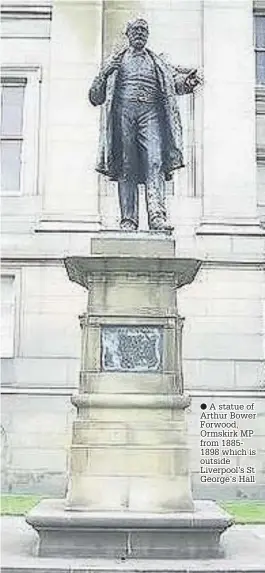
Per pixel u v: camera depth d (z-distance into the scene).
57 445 25.16
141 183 13.42
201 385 25.53
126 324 12.42
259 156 28.00
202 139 27.33
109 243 12.63
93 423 11.95
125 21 27.98
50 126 27.34
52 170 27.12
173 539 11.14
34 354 25.88
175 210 26.84
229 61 27.81
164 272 12.57
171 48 27.83
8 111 28.17
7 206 27.09
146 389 12.20
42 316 26.11
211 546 11.17
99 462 11.78
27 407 25.39
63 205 26.95
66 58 27.70
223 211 26.92
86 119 27.38
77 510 11.51
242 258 26.39
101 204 27.08
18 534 13.92
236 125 27.45
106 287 12.59
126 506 11.59
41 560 10.80
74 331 25.98
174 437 11.91
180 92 13.77
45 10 28.20
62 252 26.42
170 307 12.56
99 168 13.37
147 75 13.38
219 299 26.14
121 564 10.58
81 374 12.37
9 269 26.55
